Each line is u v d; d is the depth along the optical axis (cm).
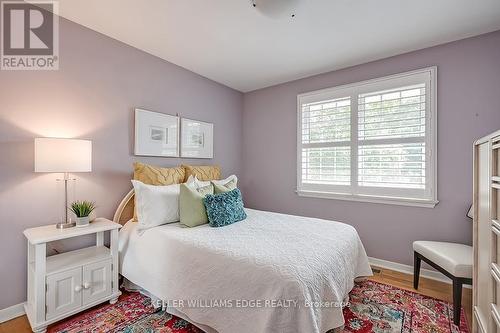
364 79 292
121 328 168
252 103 396
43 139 175
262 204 384
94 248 216
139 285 201
